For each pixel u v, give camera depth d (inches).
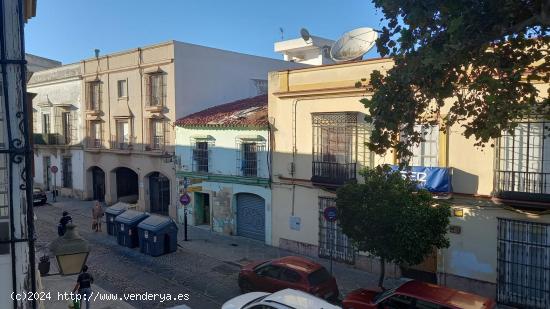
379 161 588.4
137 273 596.7
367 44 637.3
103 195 1169.4
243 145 772.6
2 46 168.2
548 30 311.6
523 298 480.4
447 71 306.5
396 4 287.3
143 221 705.6
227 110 887.7
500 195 478.0
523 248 479.5
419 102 314.3
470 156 510.0
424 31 285.9
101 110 1120.2
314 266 472.4
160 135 970.7
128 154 1043.3
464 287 517.3
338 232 634.2
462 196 514.6
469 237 512.7
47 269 534.0
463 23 269.3
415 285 383.2
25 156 171.5
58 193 1302.9
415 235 417.4
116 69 1056.8
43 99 1333.7
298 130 680.4
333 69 634.8
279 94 695.1
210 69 976.9
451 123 358.9
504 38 311.3
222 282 560.7
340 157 629.9
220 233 815.1
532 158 472.4
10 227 171.9
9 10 169.5
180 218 910.4
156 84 966.4
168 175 939.3
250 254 681.6
